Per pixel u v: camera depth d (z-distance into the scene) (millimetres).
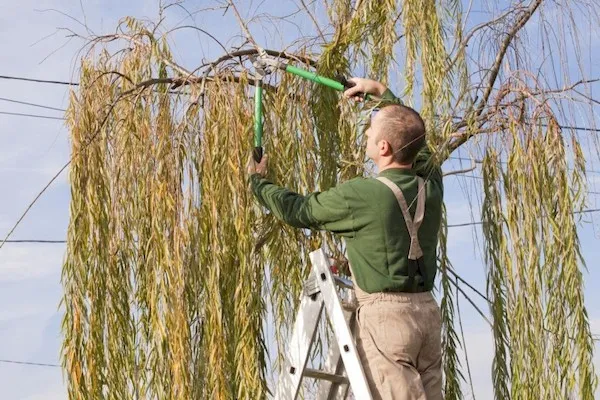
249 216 6359
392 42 6977
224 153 6465
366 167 6723
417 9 6906
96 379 6488
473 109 6730
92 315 6574
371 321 5094
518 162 6684
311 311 5457
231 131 6488
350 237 5199
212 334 6219
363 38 7051
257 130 6332
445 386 6645
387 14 7020
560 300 6590
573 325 6551
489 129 6738
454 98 6840
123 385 6535
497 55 6828
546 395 6480
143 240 6664
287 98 6746
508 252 6609
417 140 5320
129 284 6676
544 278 6613
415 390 5004
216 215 6371
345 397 5500
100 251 6668
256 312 6305
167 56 7117
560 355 6535
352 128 6777
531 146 6684
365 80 6172
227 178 6418
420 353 5152
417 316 5109
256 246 6551
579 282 6578
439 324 5238
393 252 5113
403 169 5324
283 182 6617
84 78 7000
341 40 6879
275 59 6469
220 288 6367
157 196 6441
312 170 6688
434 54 6863
